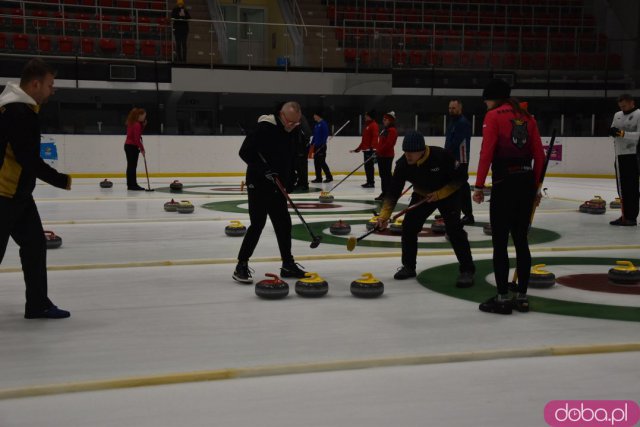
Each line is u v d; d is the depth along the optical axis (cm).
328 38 2170
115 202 1199
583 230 872
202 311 460
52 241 711
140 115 1406
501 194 443
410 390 315
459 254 541
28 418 283
